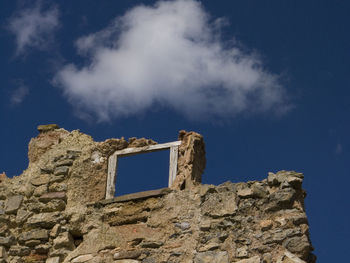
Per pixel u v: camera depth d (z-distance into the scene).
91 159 18.17
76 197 17.56
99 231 16.72
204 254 15.60
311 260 15.40
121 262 16.06
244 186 16.30
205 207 16.27
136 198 16.97
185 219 16.25
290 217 15.60
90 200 17.53
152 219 16.52
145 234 16.33
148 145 18.12
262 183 16.22
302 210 15.73
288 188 15.96
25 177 18.30
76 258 16.41
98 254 16.36
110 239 16.52
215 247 15.62
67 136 18.94
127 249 16.23
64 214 17.27
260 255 15.29
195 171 17.38
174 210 16.45
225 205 16.12
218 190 16.42
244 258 15.34
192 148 17.45
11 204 17.78
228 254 15.46
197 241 15.84
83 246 16.58
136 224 16.62
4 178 18.59
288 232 15.41
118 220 16.81
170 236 16.12
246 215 15.88
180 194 16.67
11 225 17.50
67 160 18.17
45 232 17.11
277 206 15.83
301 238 15.28
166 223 16.34
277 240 15.36
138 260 16.02
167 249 15.96
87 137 18.80
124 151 18.16
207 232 15.89
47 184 17.91
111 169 18.00
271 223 15.62
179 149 17.69
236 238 15.61
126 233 16.52
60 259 16.64
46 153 18.70
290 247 15.23
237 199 16.14
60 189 17.72
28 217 17.47
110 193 17.66
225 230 15.82
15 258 16.91
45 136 19.09
